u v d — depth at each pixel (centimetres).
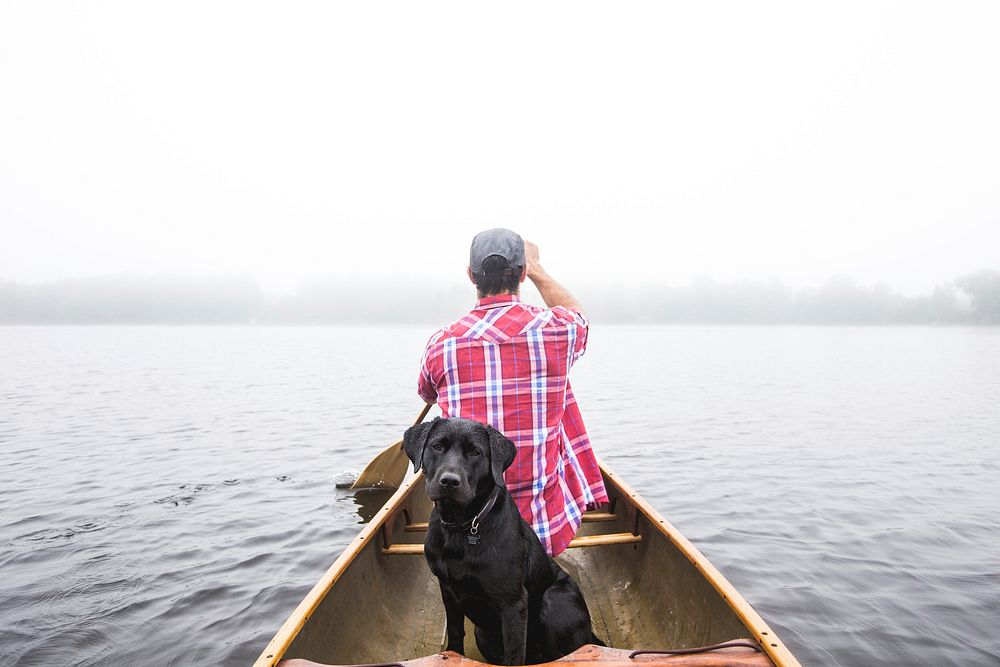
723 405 1917
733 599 280
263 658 232
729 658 229
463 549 262
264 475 1027
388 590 405
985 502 875
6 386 2422
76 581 611
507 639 267
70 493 917
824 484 973
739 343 7288
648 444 1301
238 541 722
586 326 315
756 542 714
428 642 396
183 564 655
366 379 2812
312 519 800
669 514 819
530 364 294
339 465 1102
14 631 516
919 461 1139
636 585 418
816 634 512
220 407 1852
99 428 1477
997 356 4706
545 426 301
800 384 2597
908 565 647
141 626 527
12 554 678
